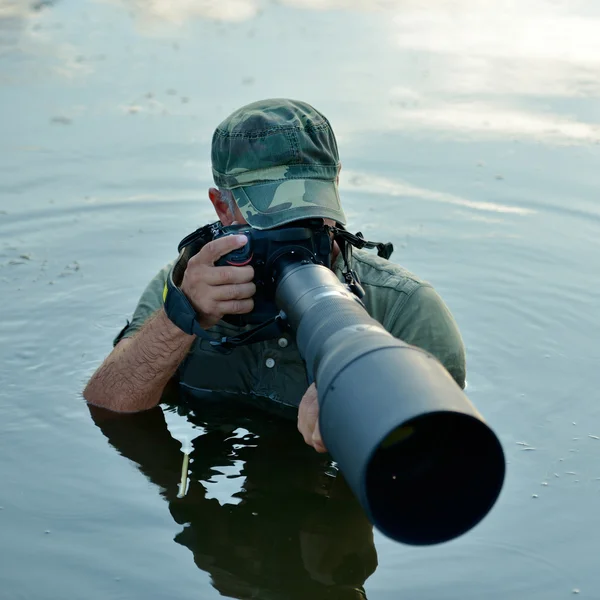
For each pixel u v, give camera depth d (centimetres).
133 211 499
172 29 765
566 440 296
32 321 385
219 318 261
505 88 661
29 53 708
